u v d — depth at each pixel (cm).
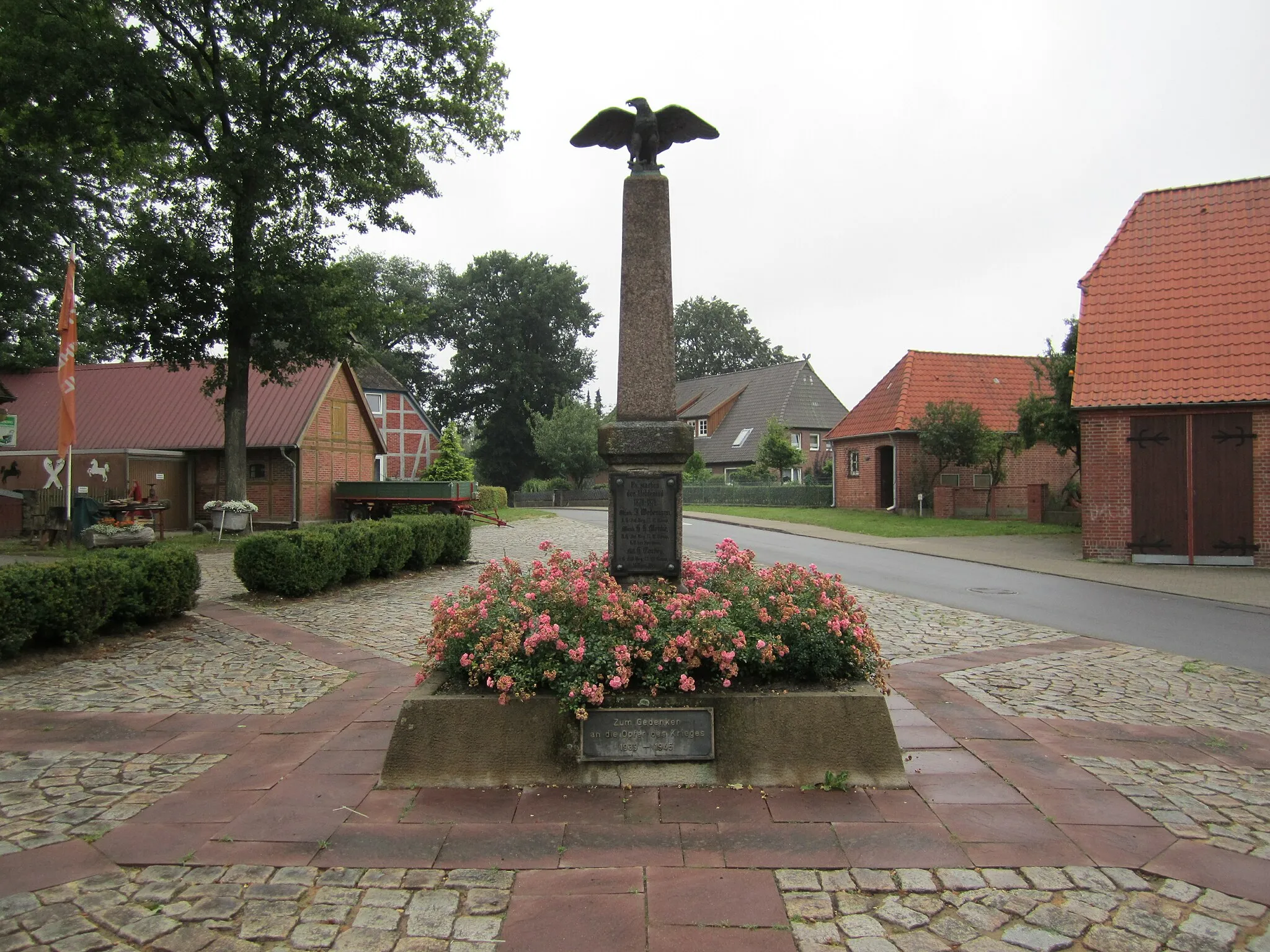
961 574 1595
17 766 513
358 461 3058
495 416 6050
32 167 1739
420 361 6366
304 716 618
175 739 564
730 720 474
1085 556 1820
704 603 523
